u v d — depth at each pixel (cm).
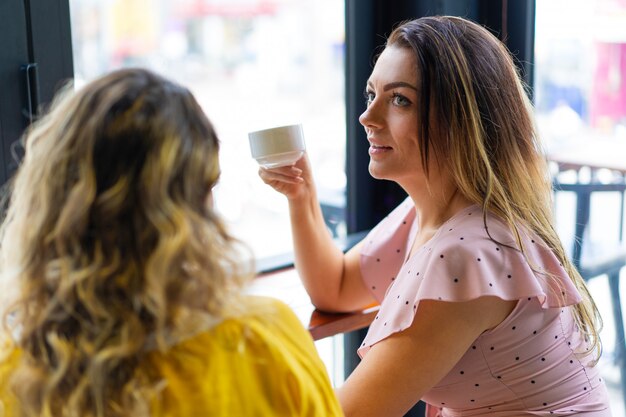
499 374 127
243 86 248
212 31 241
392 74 131
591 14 201
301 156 144
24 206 84
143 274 79
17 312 86
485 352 126
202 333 82
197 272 81
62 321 81
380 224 160
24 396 82
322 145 223
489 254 122
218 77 245
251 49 247
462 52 127
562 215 211
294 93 237
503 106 129
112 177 80
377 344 126
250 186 223
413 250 140
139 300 79
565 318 132
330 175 221
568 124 205
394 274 154
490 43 131
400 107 131
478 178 128
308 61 229
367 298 158
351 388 124
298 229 152
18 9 142
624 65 206
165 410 80
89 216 80
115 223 80
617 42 204
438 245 125
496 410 130
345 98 209
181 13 233
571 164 209
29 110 145
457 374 129
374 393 123
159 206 79
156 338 79
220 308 83
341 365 218
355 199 212
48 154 82
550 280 127
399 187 211
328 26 215
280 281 181
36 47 145
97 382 78
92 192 79
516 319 124
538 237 130
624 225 213
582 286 137
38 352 82
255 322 86
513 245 124
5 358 86
